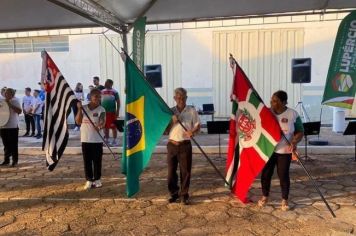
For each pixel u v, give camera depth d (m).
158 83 11.98
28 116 12.41
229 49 12.96
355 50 7.11
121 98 13.65
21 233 4.51
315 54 12.59
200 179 6.62
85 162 6.17
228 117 13.15
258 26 12.73
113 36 13.47
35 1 7.40
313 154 8.54
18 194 6.05
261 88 12.95
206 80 13.20
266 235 4.30
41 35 14.05
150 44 13.33
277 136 4.76
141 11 8.48
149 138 4.88
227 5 8.47
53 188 6.34
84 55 13.82
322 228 4.45
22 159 8.80
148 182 6.54
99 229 4.58
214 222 4.70
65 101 5.94
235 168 5.21
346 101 7.27
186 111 5.15
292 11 9.27
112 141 10.21
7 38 14.45
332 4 8.59
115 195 5.86
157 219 4.85
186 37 13.12
